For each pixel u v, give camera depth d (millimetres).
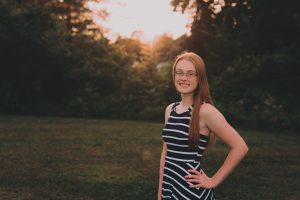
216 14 22109
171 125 2775
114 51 22000
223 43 19844
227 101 17797
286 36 18953
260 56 18875
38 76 19969
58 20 21828
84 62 20797
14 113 19641
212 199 2797
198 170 2744
